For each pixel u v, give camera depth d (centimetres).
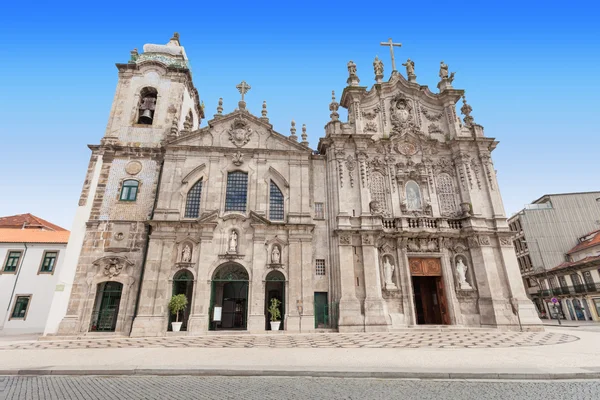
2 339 2038
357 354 1231
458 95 2811
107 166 2412
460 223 2473
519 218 4688
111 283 2141
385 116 2752
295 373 928
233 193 2408
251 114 2628
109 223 2241
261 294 2120
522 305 2202
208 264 2138
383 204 2508
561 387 782
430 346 1442
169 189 2317
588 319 3725
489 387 790
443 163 2670
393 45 3034
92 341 1733
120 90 2692
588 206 4612
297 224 2278
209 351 1341
